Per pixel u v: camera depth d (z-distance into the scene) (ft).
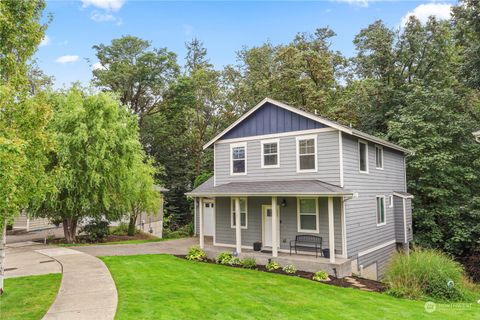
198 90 114.11
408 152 64.95
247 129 53.11
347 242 43.39
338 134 44.62
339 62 105.81
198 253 47.60
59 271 35.65
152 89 111.14
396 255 41.52
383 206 55.83
